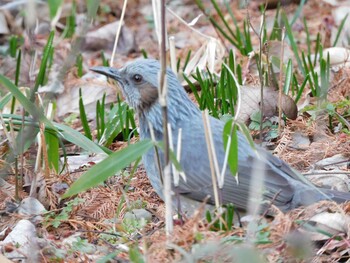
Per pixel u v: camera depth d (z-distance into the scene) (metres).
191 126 11.73
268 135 13.58
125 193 11.69
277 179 10.91
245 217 10.55
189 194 11.38
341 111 14.17
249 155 11.19
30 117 12.66
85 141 12.23
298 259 9.49
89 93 15.72
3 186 12.33
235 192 11.09
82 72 17.11
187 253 9.13
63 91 15.73
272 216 10.85
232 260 9.46
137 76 11.91
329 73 15.00
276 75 15.52
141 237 10.77
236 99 14.38
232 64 15.10
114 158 9.66
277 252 9.53
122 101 15.52
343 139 13.14
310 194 10.78
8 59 17.23
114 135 13.88
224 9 20.11
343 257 9.95
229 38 17.11
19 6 19.12
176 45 18.61
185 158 11.44
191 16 20.02
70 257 10.34
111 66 12.89
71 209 11.66
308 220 10.23
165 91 9.70
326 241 10.11
